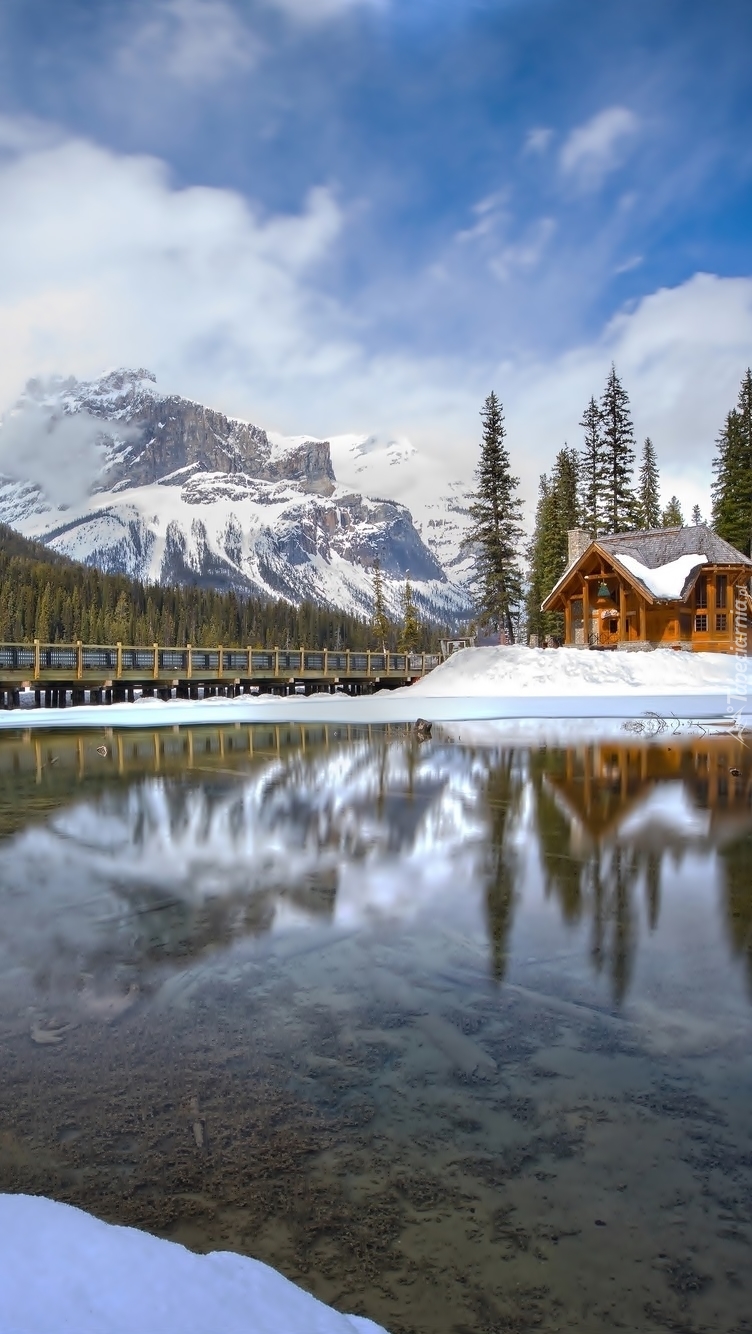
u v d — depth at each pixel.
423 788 12.06
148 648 38.75
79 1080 4.06
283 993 5.07
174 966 5.51
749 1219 3.04
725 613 38.34
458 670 35.59
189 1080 4.07
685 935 6.00
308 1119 3.71
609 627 41.25
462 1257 2.85
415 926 6.23
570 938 5.96
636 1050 4.34
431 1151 3.47
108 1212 3.06
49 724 24.58
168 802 11.26
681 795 11.31
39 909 6.69
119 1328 1.89
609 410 58.72
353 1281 2.73
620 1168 3.34
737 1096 3.88
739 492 53.25
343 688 49.53
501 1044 4.41
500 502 53.34
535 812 10.30
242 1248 2.88
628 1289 2.71
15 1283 2.00
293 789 12.17
